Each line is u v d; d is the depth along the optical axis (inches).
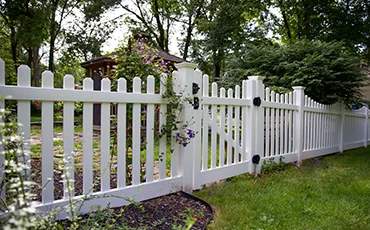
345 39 440.1
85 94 81.2
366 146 283.3
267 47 265.0
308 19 477.4
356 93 236.4
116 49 113.7
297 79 219.1
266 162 151.1
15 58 494.3
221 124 128.4
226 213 89.6
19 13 425.1
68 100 77.9
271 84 237.1
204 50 532.7
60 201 76.7
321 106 207.3
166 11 617.0
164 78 103.3
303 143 186.4
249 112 142.6
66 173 55.7
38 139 228.7
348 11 449.1
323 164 179.3
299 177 139.7
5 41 531.8
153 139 101.0
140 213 85.5
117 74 105.6
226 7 475.5
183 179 109.3
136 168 95.6
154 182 100.7
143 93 96.6
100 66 288.4
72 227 56.0
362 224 84.9
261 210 93.2
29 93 70.4
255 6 486.3
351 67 221.8
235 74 259.9
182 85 108.3
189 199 101.0
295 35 512.7
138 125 95.9
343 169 163.2
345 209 96.1
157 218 82.2
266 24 530.3
